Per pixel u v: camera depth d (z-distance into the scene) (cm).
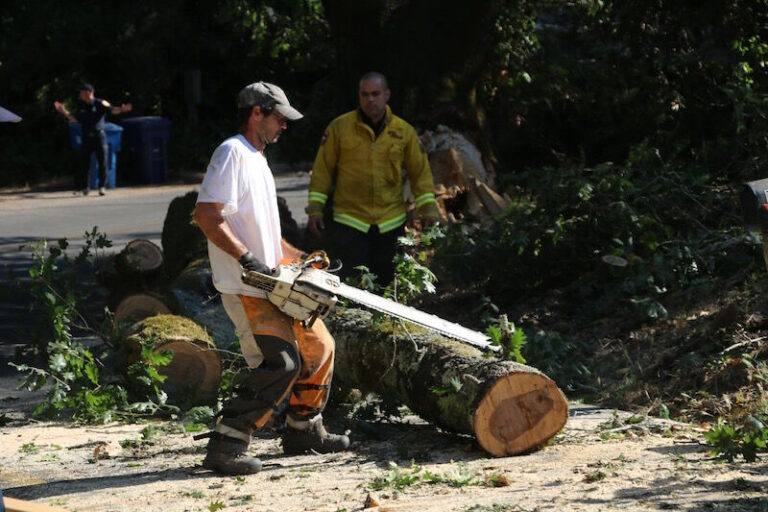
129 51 4631
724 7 2070
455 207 2072
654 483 788
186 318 1305
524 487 800
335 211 1455
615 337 1408
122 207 3588
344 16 2131
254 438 1092
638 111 2422
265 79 4938
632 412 1165
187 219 1780
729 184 1850
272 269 880
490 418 942
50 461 996
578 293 1583
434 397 995
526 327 1506
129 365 1263
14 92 4647
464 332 979
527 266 1667
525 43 2461
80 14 4569
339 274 1449
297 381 971
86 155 3975
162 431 1138
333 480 866
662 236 1620
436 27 2116
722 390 1187
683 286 1531
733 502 713
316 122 2778
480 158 2136
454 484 822
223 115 5172
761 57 2122
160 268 1655
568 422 1099
